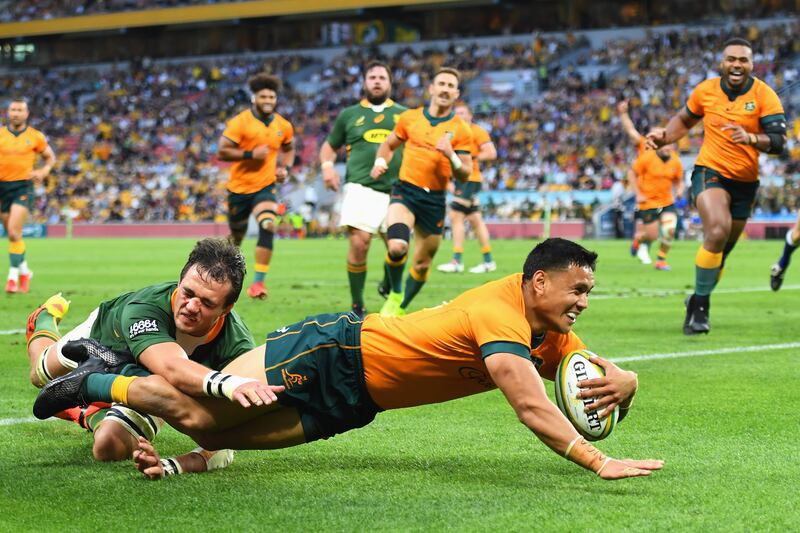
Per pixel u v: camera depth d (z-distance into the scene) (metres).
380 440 7.19
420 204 14.94
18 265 20.36
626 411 6.13
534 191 58.53
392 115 16.33
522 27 77.06
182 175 71.88
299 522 5.12
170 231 65.12
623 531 4.93
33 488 5.81
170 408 6.04
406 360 6.00
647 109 63.59
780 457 6.60
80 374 6.22
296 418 6.20
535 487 5.85
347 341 6.11
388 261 15.09
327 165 16.86
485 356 5.73
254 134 18.77
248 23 85.00
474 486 5.88
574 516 5.20
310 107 74.62
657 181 28.66
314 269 29.09
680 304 17.97
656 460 5.88
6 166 20.22
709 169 13.41
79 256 36.81
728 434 7.32
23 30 86.81
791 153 55.34
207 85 82.50
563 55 72.31
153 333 6.14
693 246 43.97
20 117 20.31
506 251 39.22
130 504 5.48
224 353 6.55
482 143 26.64
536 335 6.00
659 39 69.25
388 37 81.44
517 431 7.48
